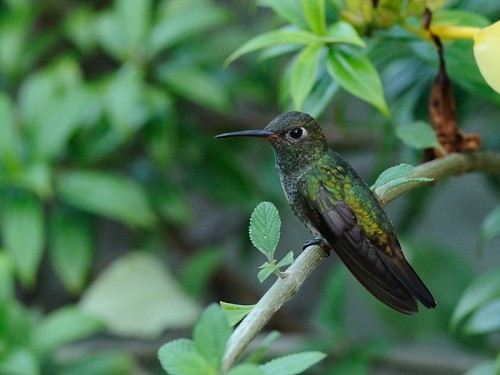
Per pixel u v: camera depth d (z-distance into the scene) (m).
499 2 7.52
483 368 7.38
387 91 8.27
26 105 9.88
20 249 9.46
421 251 10.63
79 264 10.22
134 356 11.56
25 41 11.15
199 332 3.77
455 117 6.08
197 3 10.24
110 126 10.11
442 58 6.04
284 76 7.31
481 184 14.09
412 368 10.55
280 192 10.95
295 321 12.42
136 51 9.93
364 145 11.05
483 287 6.87
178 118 10.92
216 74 10.62
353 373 9.96
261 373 3.67
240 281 12.57
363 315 13.74
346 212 5.84
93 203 9.75
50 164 9.71
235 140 11.53
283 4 6.45
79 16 10.68
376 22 6.21
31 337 9.15
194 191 11.77
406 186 5.95
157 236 11.75
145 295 11.17
